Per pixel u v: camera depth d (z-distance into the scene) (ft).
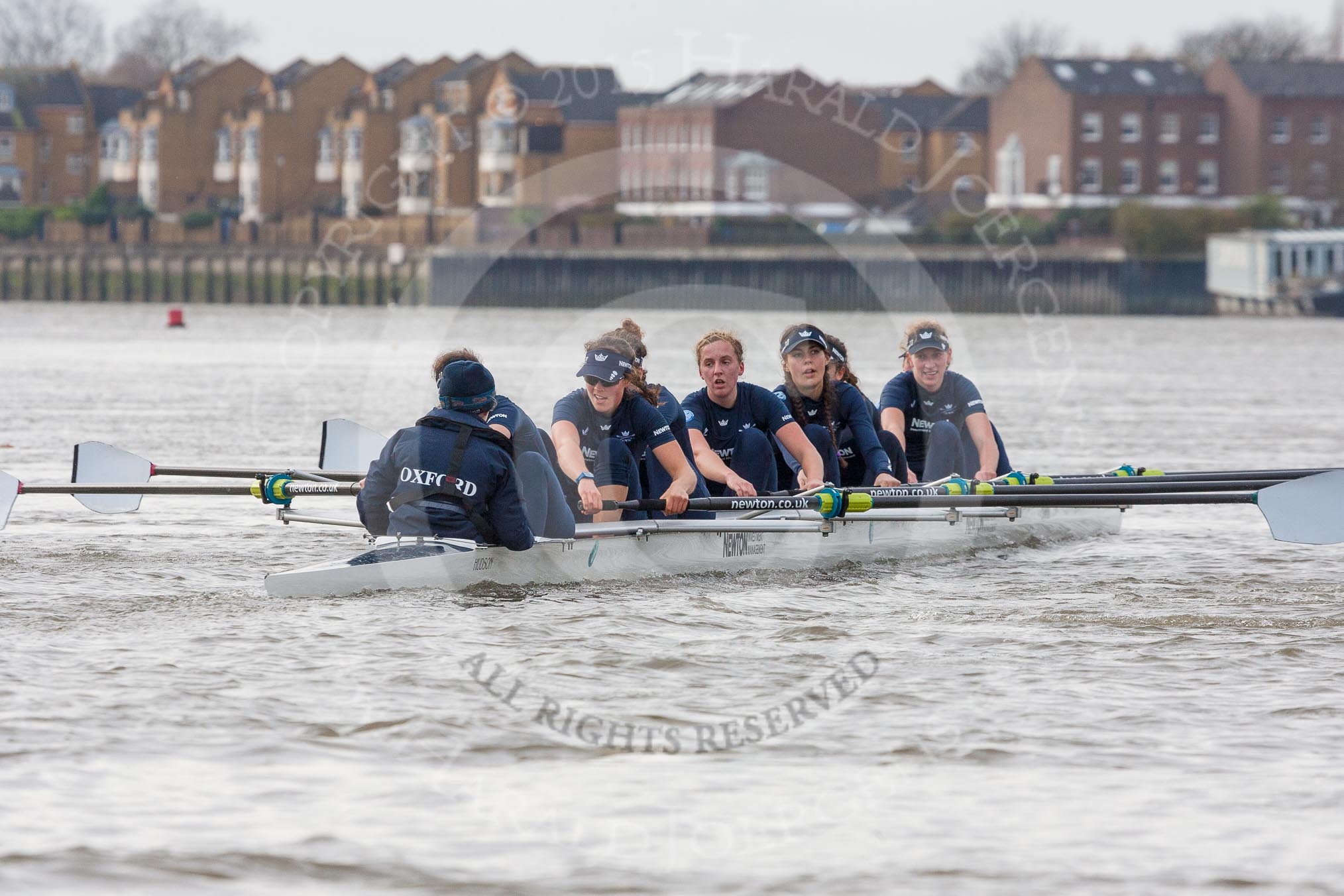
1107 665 100.58
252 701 88.79
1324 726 86.12
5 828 69.56
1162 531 173.99
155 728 83.46
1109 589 131.03
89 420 304.09
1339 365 568.82
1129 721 87.10
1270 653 104.06
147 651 100.27
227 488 138.31
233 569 136.67
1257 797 74.79
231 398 367.25
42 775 76.02
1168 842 69.51
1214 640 108.68
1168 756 81.00
